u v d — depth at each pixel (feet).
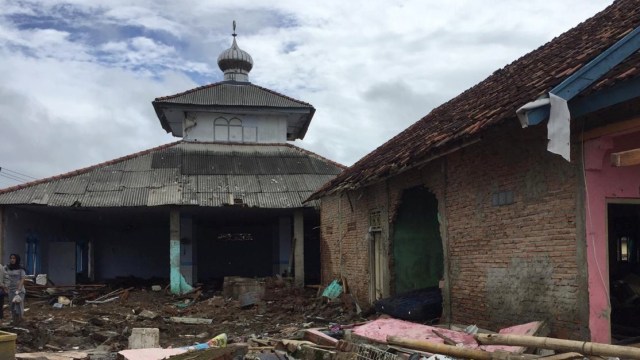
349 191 49.98
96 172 68.95
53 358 27.61
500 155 26.99
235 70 85.56
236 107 76.69
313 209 70.03
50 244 76.43
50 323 43.29
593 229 21.68
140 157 73.36
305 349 25.57
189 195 65.00
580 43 27.96
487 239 27.96
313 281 77.97
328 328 32.14
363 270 47.37
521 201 25.31
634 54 20.93
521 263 25.26
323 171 73.97
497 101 27.55
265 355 25.05
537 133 24.14
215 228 93.35
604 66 20.48
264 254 93.56
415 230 41.47
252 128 79.41
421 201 41.11
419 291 37.68
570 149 22.27
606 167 22.15
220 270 92.58
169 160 72.74
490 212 27.76
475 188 29.19
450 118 36.01
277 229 82.58
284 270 74.54
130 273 93.30
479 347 22.29
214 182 68.74
